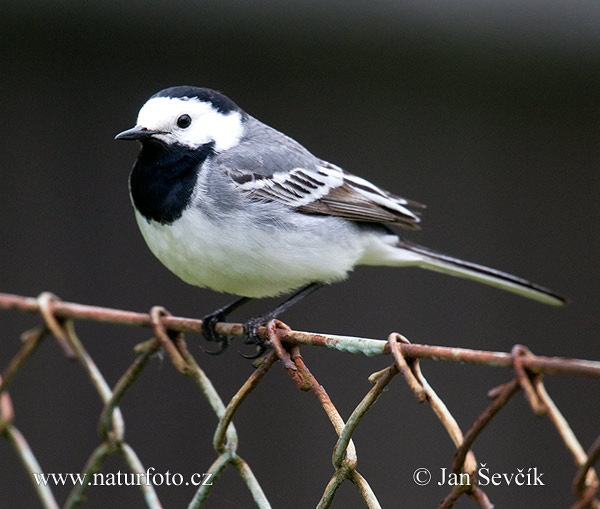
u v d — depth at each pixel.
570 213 12.20
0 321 10.73
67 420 10.62
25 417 10.55
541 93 12.18
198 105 8.18
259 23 11.41
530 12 11.66
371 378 4.40
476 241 11.95
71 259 11.02
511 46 11.88
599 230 12.21
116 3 11.07
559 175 12.23
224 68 11.45
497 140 12.15
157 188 7.93
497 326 11.72
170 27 11.29
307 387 4.80
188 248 7.91
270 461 10.85
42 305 4.95
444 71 11.94
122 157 11.32
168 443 10.70
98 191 11.21
